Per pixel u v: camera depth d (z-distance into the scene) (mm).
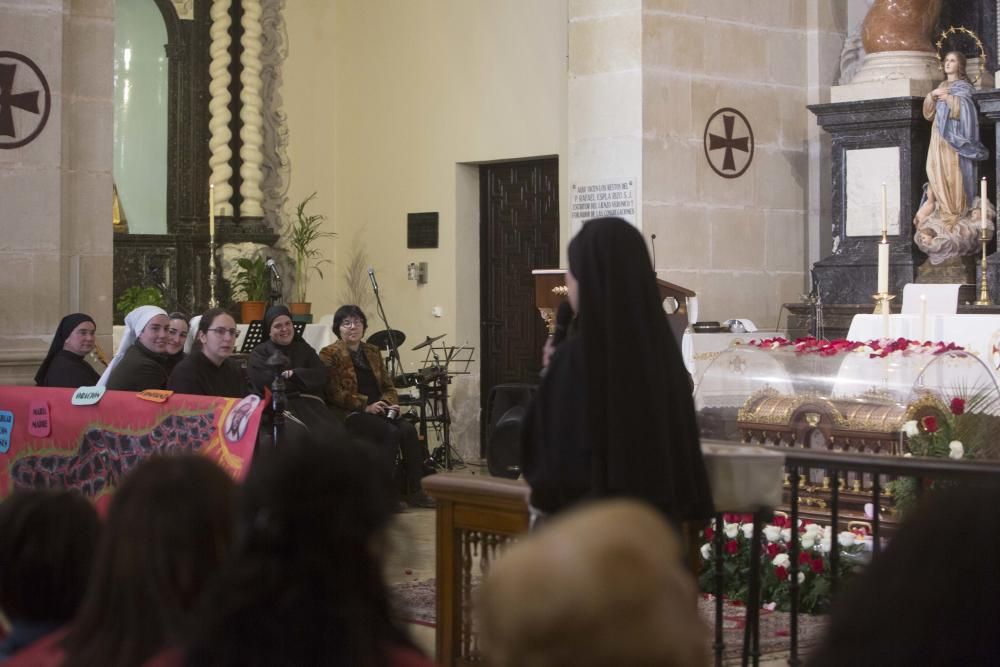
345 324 9469
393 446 9250
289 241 13375
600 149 11062
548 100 11781
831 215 11977
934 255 10797
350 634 1736
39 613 2328
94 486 6539
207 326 7348
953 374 6797
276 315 8703
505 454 9312
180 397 6344
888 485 6574
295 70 13453
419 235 12836
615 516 1283
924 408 6707
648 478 3365
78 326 7777
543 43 11828
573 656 1232
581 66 11180
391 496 1951
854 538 6297
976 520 1411
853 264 11188
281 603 1734
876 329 9219
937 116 10758
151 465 2115
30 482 6699
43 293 9133
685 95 11094
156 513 2039
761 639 5535
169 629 1979
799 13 12000
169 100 13008
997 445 6758
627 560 1250
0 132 8969
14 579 2318
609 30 10984
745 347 7527
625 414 3377
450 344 12578
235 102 13367
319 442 1879
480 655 4168
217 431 6211
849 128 11258
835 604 1509
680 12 11055
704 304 11219
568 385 3482
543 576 1255
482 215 12656
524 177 12250
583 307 3469
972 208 10742
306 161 13523
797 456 4164
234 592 1756
